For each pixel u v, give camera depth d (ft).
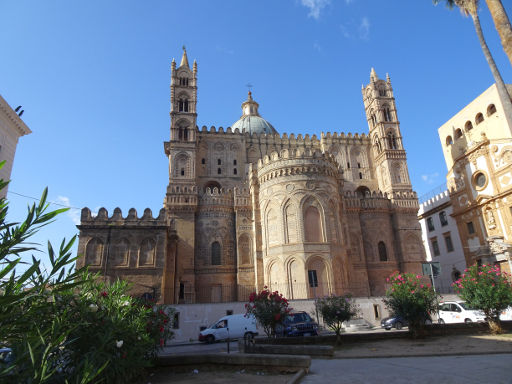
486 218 164.66
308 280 136.46
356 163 215.31
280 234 145.48
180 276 159.02
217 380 42.65
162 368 51.16
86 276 41.88
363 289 174.40
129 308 42.68
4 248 21.99
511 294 74.23
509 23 63.77
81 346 35.81
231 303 118.42
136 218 140.05
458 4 81.92
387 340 75.56
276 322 72.64
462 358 50.08
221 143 203.72
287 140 213.05
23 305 26.45
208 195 175.11
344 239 157.79
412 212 192.95
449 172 189.78
